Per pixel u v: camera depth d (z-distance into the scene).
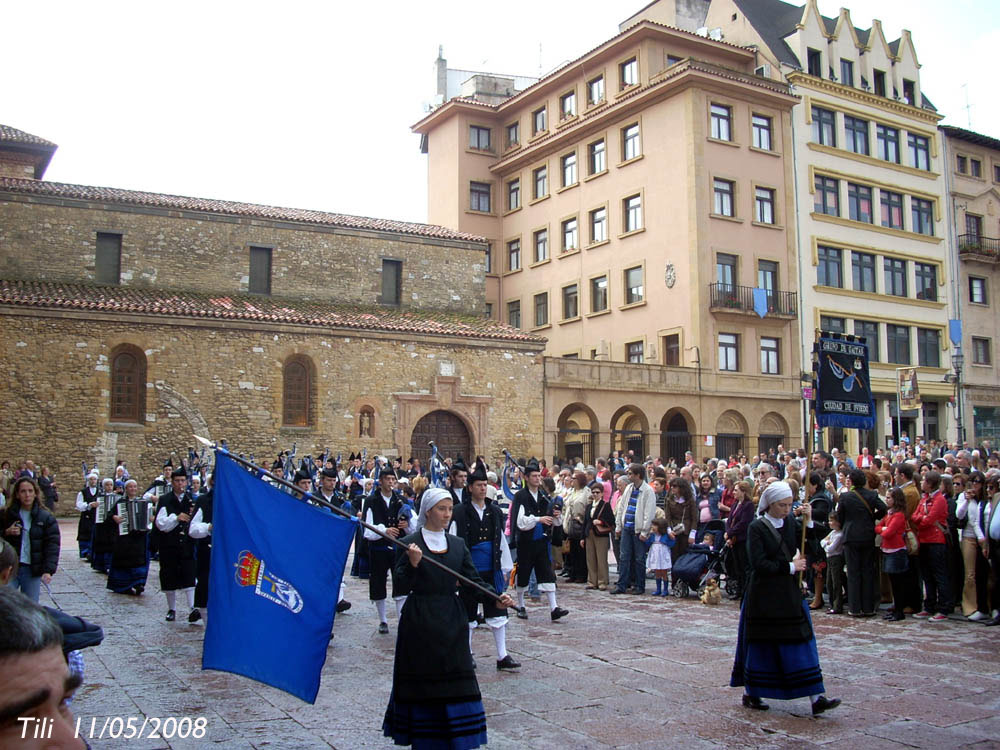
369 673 9.52
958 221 49.31
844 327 43.28
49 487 23.12
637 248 41.09
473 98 54.28
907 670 9.55
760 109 41.09
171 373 28.89
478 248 38.66
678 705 8.12
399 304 36.81
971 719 7.66
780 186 41.41
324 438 30.86
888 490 13.71
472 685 6.16
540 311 47.44
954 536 13.38
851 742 7.00
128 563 15.16
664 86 39.22
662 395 37.22
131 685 8.85
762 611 7.77
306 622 6.26
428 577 6.32
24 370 26.95
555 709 8.00
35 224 30.61
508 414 34.12
